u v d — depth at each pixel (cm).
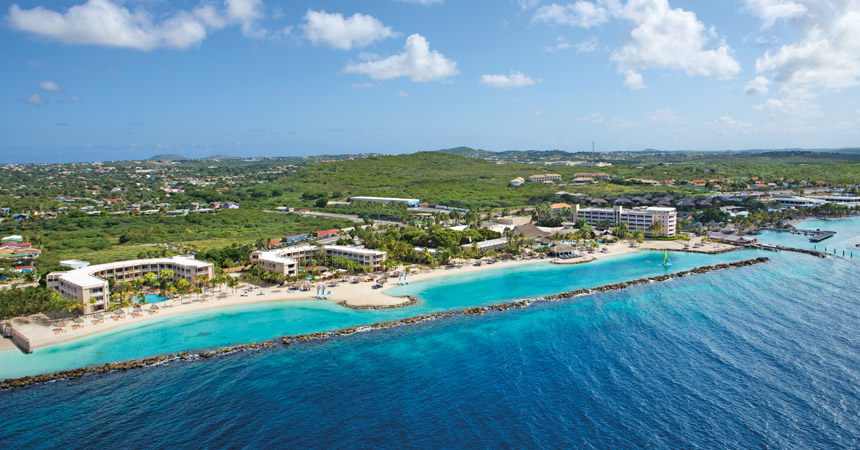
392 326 15650
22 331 14950
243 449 9531
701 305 17312
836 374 11812
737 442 9419
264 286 19925
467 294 19100
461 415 10525
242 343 14300
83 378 12244
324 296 18600
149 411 10819
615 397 11075
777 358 12738
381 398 11281
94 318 15900
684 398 10950
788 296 18125
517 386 11675
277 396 11412
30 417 10594
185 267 19588
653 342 14025
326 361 13175
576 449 9338
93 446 9631
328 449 9519
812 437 9512
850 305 16875
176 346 14075
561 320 16075
